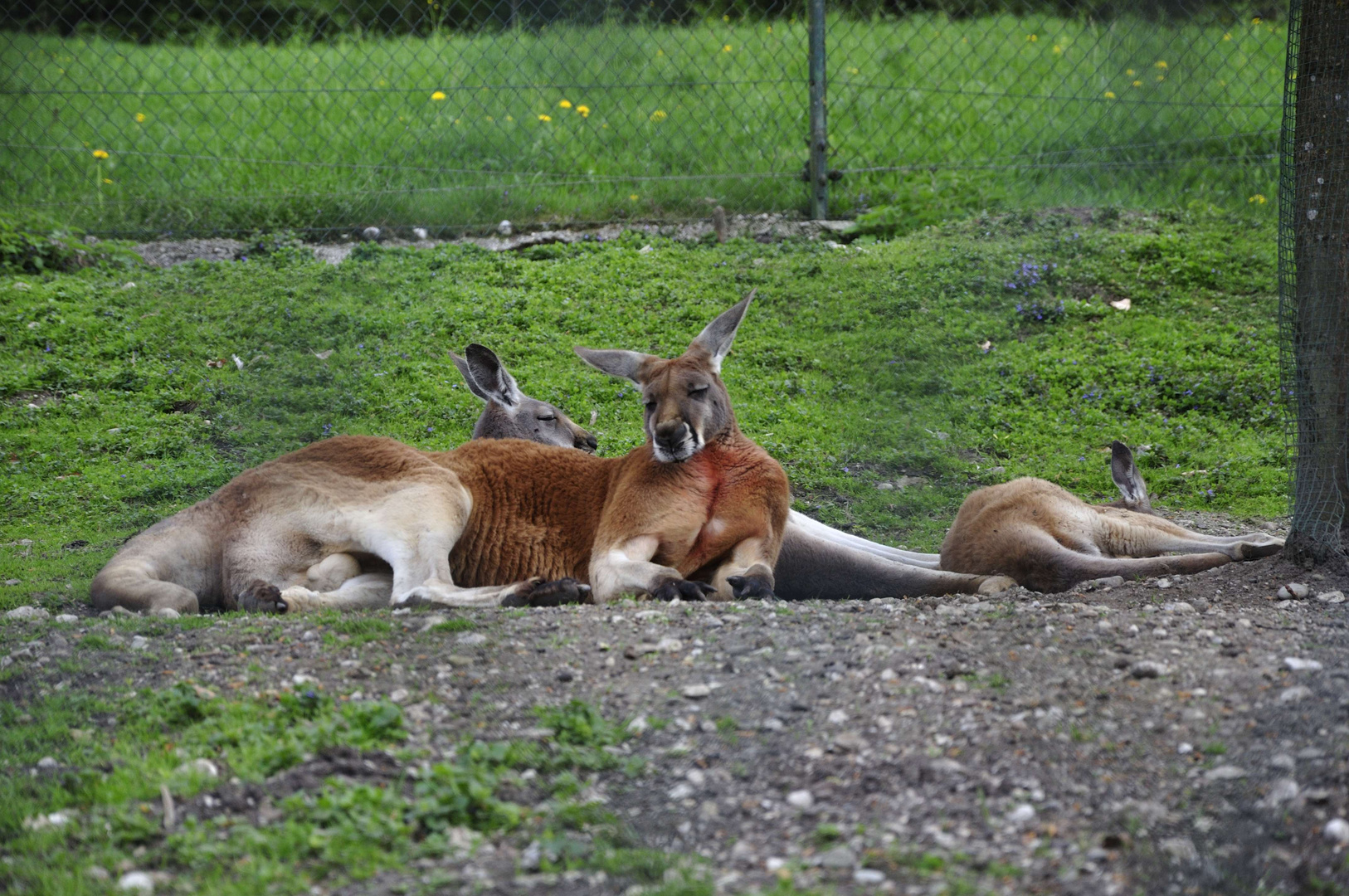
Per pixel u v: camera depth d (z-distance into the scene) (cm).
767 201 2411
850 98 2670
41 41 2880
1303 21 966
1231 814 631
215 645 905
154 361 1839
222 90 2773
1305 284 973
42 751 757
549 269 2133
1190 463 1598
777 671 811
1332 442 967
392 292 2062
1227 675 770
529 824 652
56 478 1528
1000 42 2927
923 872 589
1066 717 725
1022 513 1152
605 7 2709
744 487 1138
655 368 1166
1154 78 2533
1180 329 1934
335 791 675
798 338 1927
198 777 691
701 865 609
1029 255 2138
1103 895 567
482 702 791
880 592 1188
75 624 973
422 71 2822
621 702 780
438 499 1094
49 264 2141
